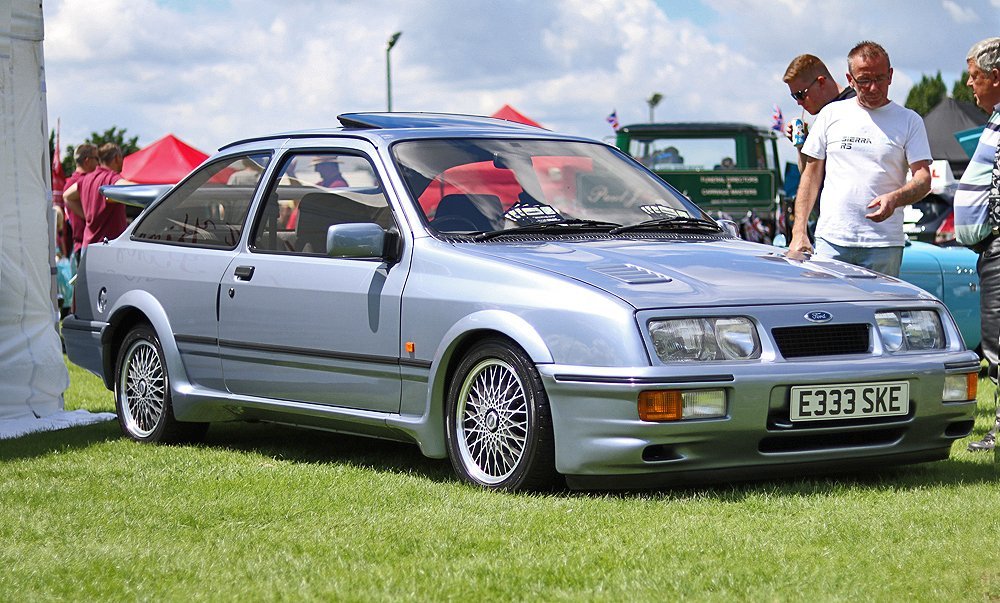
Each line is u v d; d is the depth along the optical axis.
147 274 6.82
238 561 4.06
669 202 6.24
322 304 5.80
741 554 3.95
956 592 3.52
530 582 3.73
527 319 4.97
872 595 3.50
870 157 6.70
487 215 5.68
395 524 4.49
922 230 10.81
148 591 3.74
